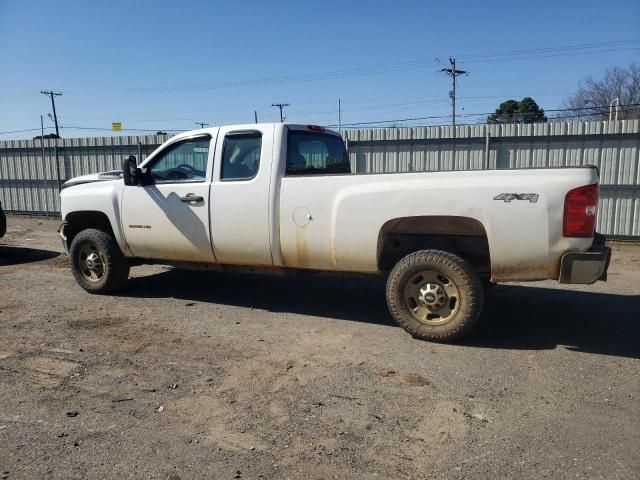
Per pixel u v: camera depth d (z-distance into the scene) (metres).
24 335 5.45
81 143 17.97
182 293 7.21
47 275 8.56
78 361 4.72
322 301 6.78
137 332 5.54
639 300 6.78
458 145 13.51
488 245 5.15
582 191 4.60
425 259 5.04
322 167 6.56
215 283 7.80
